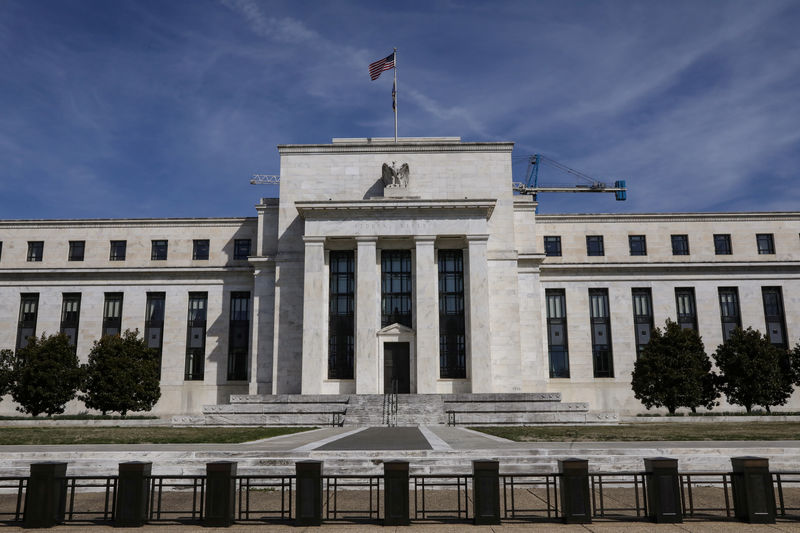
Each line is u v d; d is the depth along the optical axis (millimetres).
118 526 15344
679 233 66188
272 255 62531
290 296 59656
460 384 56344
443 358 57938
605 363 63906
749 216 66250
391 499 15375
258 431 36625
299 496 15445
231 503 15633
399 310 58469
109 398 53625
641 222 66500
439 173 61844
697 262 64750
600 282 65188
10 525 15539
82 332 64375
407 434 32875
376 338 56125
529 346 60156
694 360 55844
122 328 64562
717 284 64938
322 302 56844
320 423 43969
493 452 22234
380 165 62094
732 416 47719
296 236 60844
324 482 20656
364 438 29844
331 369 57719
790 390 57562
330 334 58406
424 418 43594
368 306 56406
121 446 25125
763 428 36562
